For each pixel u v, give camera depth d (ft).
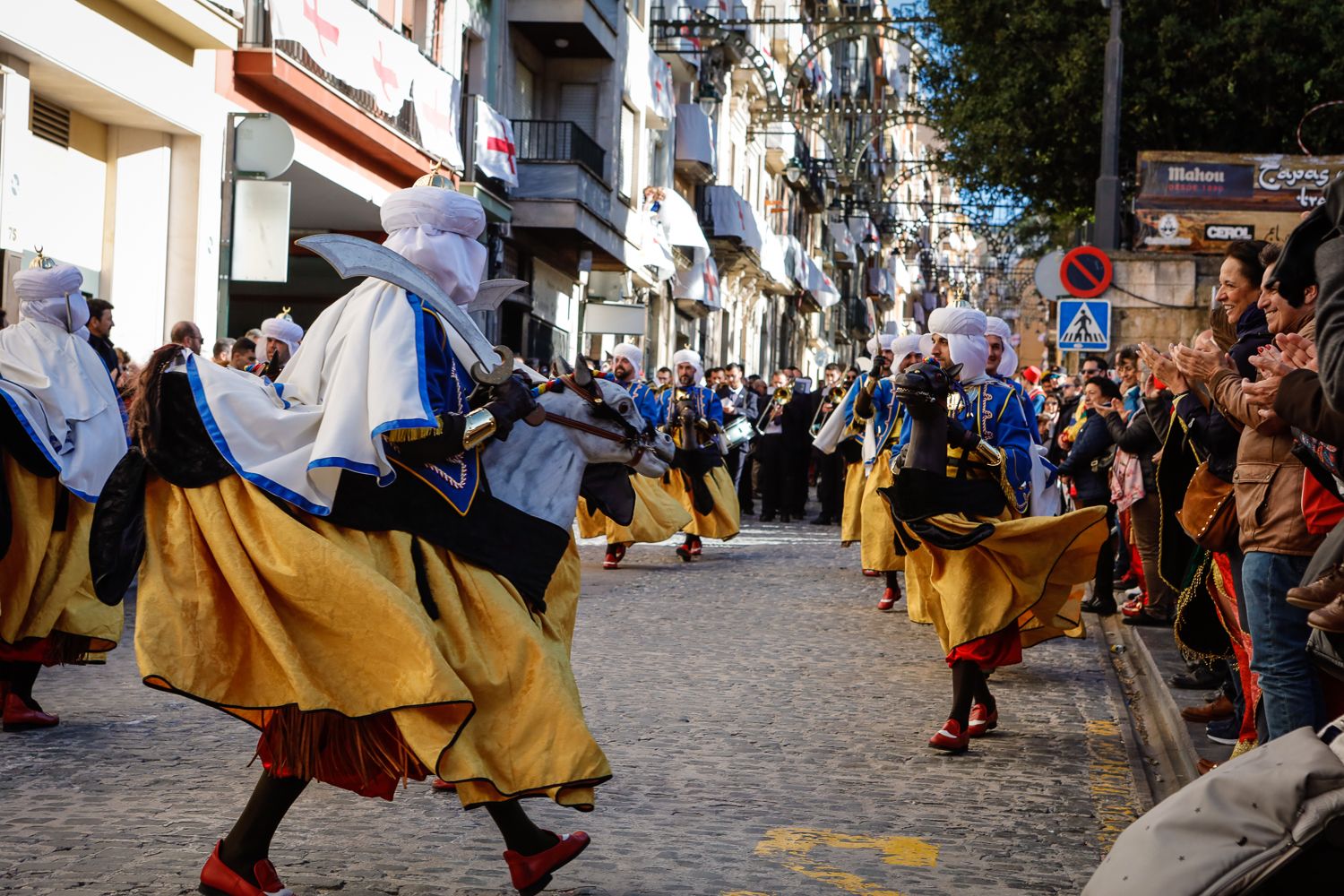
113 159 57.47
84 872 16.84
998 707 28.86
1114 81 79.92
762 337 174.70
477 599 15.56
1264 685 18.17
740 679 30.71
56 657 25.13
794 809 20.89
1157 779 23.61
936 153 125.49
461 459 15.93
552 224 91.35
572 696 15.40
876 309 259.60
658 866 17.93
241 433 14.99
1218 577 22.12
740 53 137.08
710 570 51.34
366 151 71.92
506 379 16.11
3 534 23.84
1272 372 15.11
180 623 14.73
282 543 14.75
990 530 24.66
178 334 37.96
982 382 27.09
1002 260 234.58
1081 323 62.95
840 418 46.42
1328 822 9.93
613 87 101.76
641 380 54.85
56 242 54.13
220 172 60.70
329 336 15.84
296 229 81.51
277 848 18.07
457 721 14.62
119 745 23.29
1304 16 100.89
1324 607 14.19
